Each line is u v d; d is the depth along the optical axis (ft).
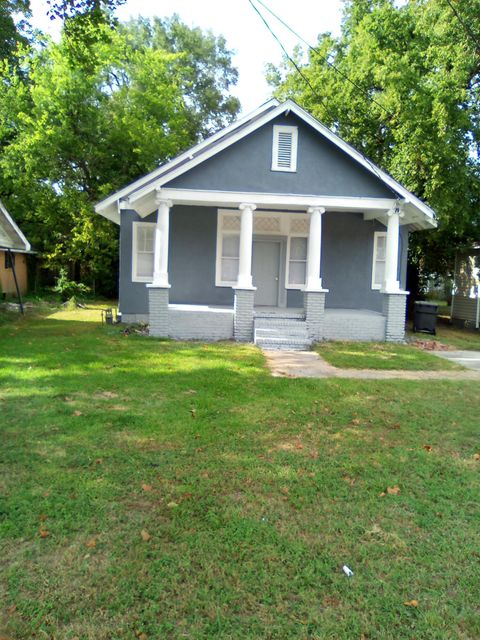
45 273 92.12
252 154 38.83
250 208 38.68
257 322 38.24
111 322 46.26
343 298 47.06
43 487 12.42
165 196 38.22
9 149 74.54
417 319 50.67
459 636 7.94
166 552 9.91
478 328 60.59
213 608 8.41
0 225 56.70
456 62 45.83
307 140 39.09
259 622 8.13
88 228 76.79
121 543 10.16
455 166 48.57
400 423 18.67
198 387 22.88
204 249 45.60
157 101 78.43
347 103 58.70
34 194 75.97
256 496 12.33
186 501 11.94
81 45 36.88
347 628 8.05
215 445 15.65
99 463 13.97
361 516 11.55
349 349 35.91
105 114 77.25
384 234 46.68
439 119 46.26
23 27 45.42
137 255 46.06
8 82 77.61
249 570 9.43
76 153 73.82
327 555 9.98
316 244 39.40
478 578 9.38
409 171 51.75
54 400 19.94
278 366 29.04
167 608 8.39
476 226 58.18
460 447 16.31
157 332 38.55
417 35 52.75
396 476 13.83
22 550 9.84
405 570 9.58
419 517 11.57
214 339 38.75
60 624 7.97
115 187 74.84
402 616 8.35
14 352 29.81
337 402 21.29
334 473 13.85
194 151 43.47
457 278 66.49
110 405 19.56
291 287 46.85
